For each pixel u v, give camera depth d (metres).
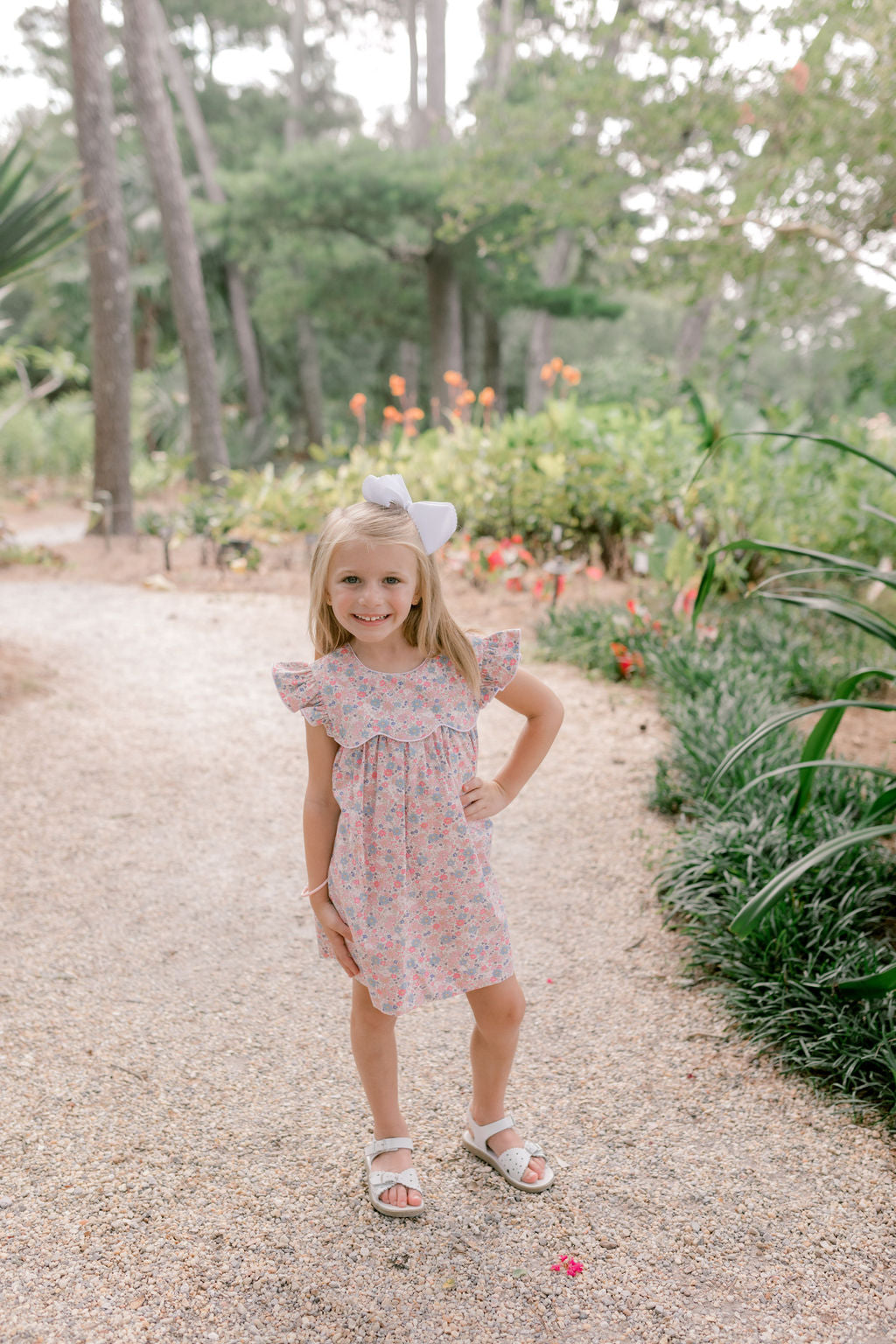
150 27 10.14
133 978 2.40
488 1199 1.72
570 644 5.10
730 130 5.25
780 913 2.35
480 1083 1.78
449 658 1.62
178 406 16.59
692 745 3.39
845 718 4.08
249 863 3.03
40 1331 1.41
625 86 5.43
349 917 1.57
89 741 3.99
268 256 15.93
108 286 9.24
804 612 5.27
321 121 22.33
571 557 6.88
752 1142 1.86
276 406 22.84
